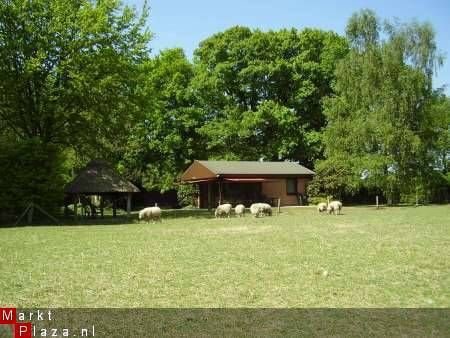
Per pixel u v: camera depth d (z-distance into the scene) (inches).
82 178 1579.7
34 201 1456.7
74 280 492.1
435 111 2129.7
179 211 2085.4
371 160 2001.7
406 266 545.3
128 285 467.5
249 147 2630.4
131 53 1648.6
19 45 1440.7
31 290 449.7
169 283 474.3
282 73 2527.1
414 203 2293.3
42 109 1546.5
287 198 2429.9
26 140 1454.2
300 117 2546.8
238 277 497.4
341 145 2139.5
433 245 711.1
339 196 2357.3
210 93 2541.8
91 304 401.4
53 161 1492.4
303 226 1090.7
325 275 499.8
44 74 1523.1
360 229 987.3
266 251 673.6
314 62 2519.7
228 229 1050.7
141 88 1716.3
